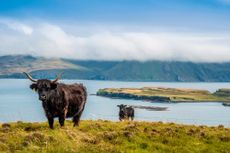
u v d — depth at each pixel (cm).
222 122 18100
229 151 2155
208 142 2312
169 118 19425
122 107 5506
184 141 2259
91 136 2205
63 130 2130
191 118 19975
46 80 2203
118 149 1923
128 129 2464
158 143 2162
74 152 1784
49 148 1786
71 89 2425
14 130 2253
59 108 2253
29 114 15675
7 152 1703
